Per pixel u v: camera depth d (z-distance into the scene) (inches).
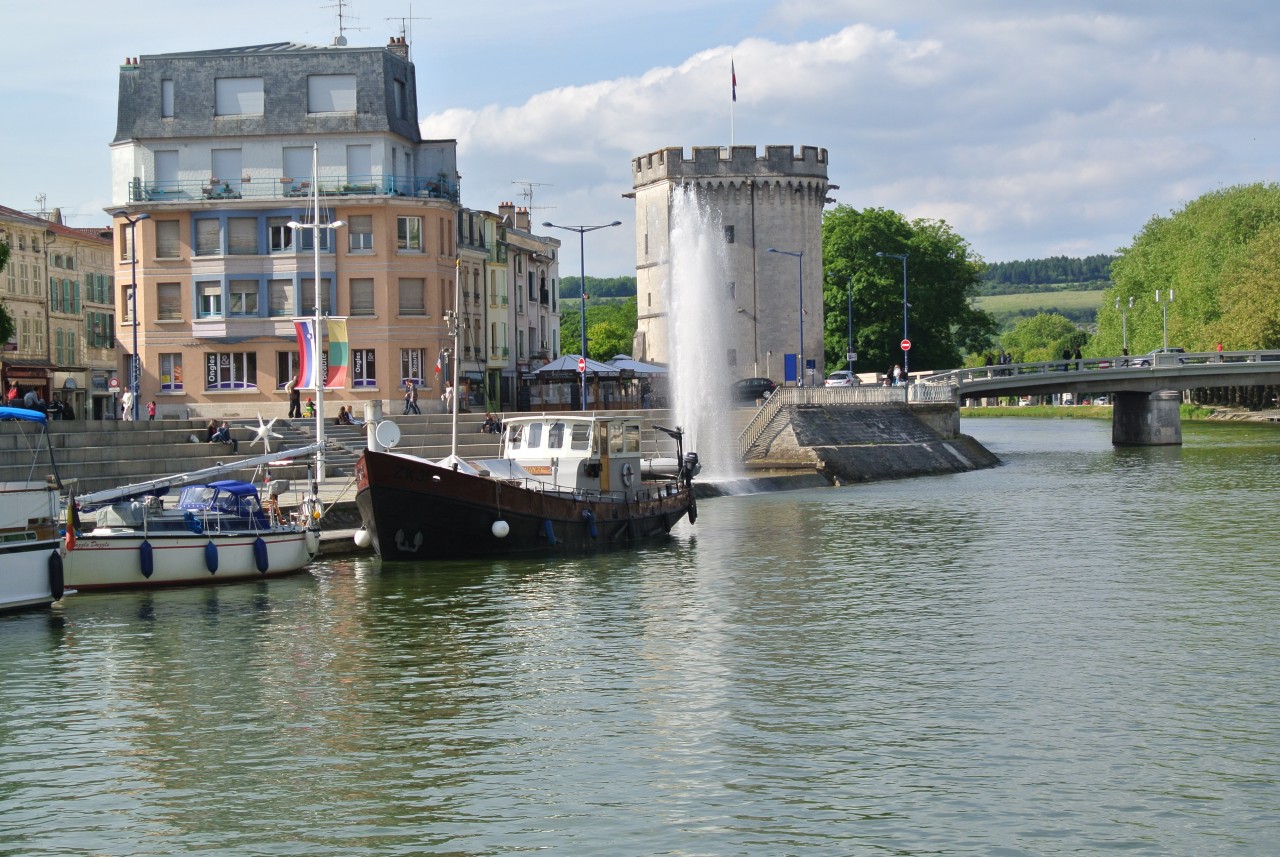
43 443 2400.3
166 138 3462.1
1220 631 1470.2
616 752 1067.9
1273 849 874.8
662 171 5211.6
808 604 1656.0
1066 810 938.7
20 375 4350.4
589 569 1925.4
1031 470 3875.5
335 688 1266.0
